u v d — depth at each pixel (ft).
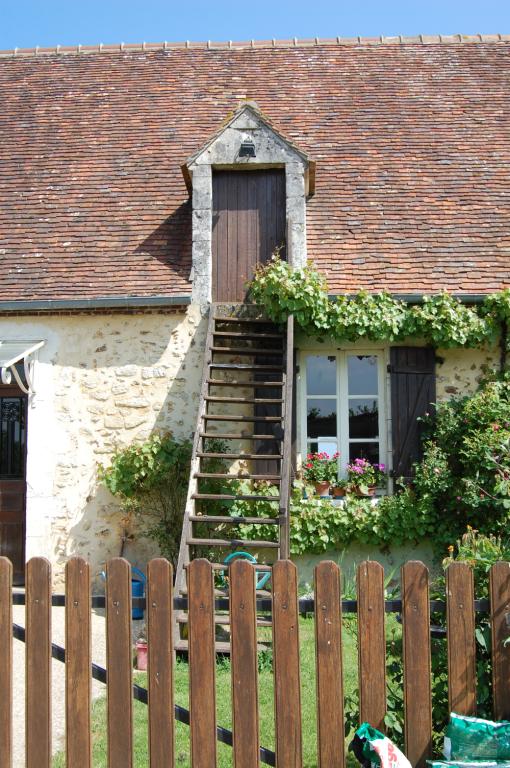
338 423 27.99
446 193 30.48
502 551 12.17
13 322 27.84
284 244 28.19
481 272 27.48
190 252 28.63
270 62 37.50
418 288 27.04
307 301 25.81
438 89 35.60
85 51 39.17
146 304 27.09
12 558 28.48
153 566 10.29
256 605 10.47
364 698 10.09
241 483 26.66
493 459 21.24
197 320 27.66
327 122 33.81
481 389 27.30
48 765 10.19
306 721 15.01
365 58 37.58
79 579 10.44
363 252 28.35
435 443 26.84
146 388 27.63
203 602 10.21
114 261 28.40
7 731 10.40
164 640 10.21
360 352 28.12
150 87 36.35
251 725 10.03
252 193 28.53
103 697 16.97
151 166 31.99
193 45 38.65
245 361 27.76
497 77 36.32
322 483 26.86
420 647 10.11
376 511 26.11
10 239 29.43
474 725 9.84
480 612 10.82
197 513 26.48
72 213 30.30
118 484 26.55
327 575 10.14
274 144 27.94
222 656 19.53
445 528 26.05
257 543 21.48
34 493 27.32
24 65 38.81
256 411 27.27
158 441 26.78
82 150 33.06
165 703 10.13
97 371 27.73
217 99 35.29
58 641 20.98
